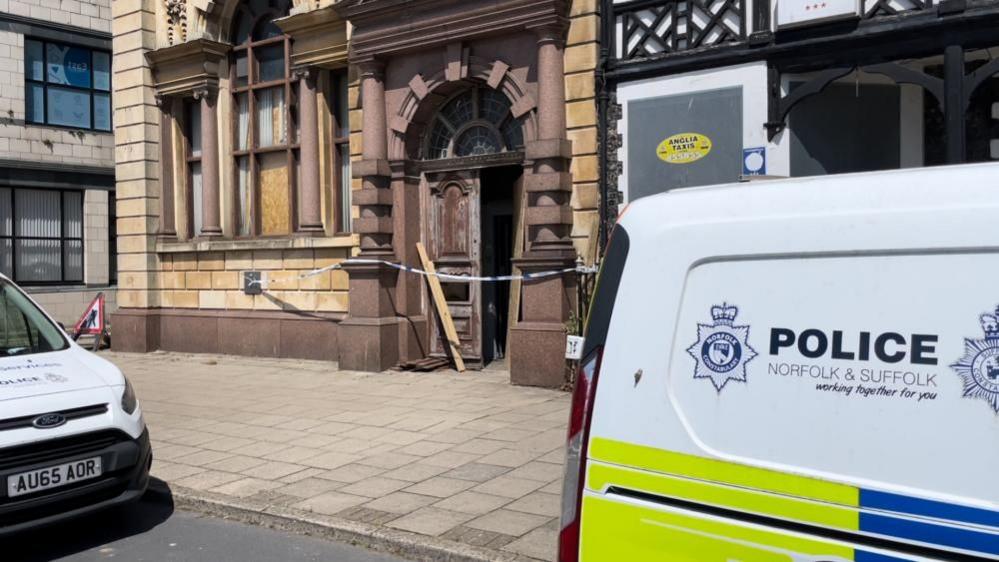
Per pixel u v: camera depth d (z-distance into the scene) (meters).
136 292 15.31
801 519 2.41
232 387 11.38
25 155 19.62
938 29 7.78
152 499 6.71
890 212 2.38
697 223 2.69
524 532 5.43
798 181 2.59
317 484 6.69
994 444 2.16
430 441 7.89
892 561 2.26
